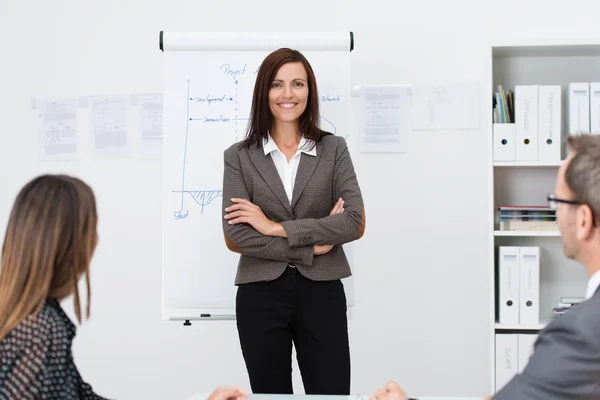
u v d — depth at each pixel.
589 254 1.28
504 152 3.08
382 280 3.56
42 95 3.67
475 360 3.54
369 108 3.50
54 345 1.30
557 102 3.07
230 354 3.65
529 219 3.12
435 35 3.51
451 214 3.52
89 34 3.65
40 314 1.31
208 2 3.59
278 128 2.45
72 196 1.38
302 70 2.42
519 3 3.47
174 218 2.89
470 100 3.48
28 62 3.67
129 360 3.68
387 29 3.53
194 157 2.90
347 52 2.90
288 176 2.43
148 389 3.68
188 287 2.88
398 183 3.53
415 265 3.54
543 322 3.10
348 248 2.88
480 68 3.48
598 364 1.15
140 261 3.66
